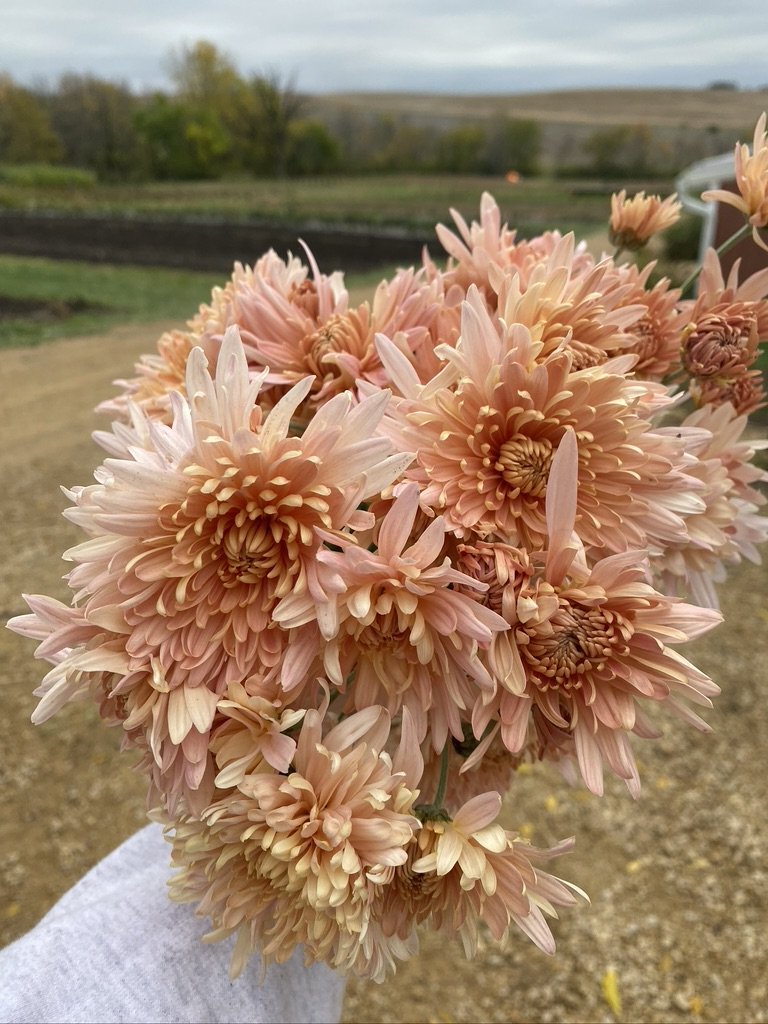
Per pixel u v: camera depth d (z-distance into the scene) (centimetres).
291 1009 36
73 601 24
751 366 32
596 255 38
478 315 25
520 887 26
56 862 106
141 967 32
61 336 357
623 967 93
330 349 29
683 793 115
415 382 26
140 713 23
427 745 29
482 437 25
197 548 23
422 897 27
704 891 101
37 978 30
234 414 23
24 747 125
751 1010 88
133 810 114
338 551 24
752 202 31
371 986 92
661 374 32
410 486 23
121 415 36
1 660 145
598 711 24
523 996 91
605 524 25
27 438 244
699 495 28
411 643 23
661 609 24
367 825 23
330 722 26
